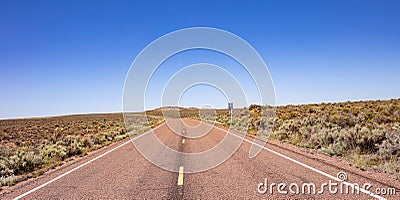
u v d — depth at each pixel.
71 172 10.77
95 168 11.32
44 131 40.97
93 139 22.45
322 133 15.60
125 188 8.09
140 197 7.19
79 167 11.72
